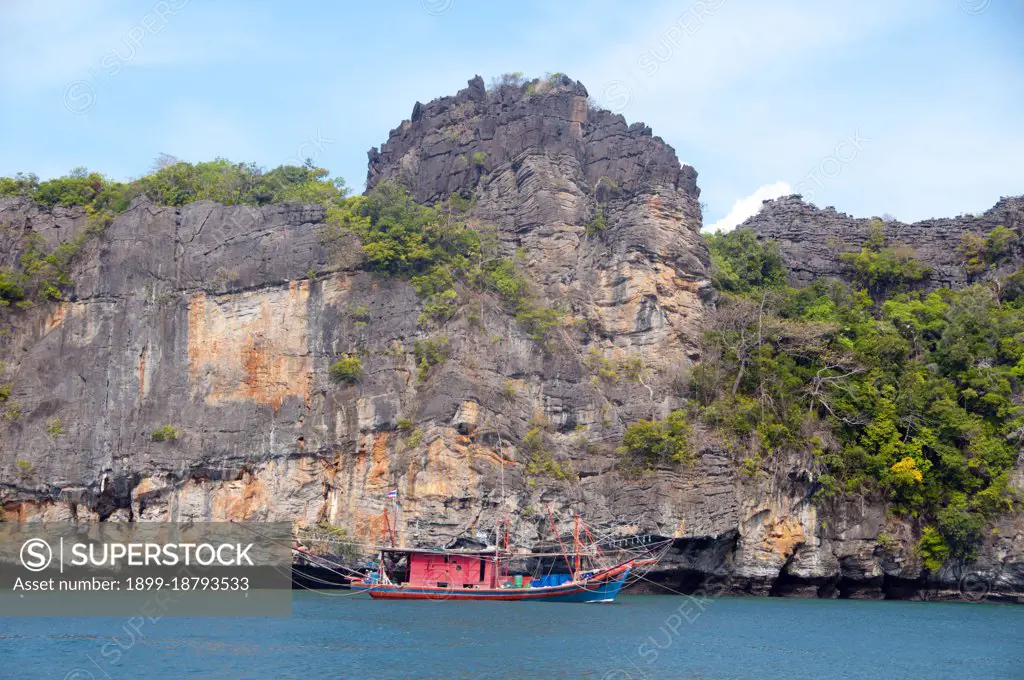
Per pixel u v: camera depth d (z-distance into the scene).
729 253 119.94
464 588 83.69
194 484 97.69
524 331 102.88
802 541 95.69
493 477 92.50
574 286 109.50
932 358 109.94
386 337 100.31
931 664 61.34
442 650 60.88
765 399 99.62
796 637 69.44
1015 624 79.00
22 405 99.44
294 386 100.88
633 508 93.12
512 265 107.81
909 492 97.62
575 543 88.25
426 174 120.06
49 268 105.19
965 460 98.75
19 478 96.69
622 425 99.12
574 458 97.62
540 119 115.38
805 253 127.12
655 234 108.56
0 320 104.00
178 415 99.44
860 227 130.75
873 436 99.50
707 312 109.12
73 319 103.12
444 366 97.31
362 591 89.31
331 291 102.81
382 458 96.38
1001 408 103.81
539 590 83.19
